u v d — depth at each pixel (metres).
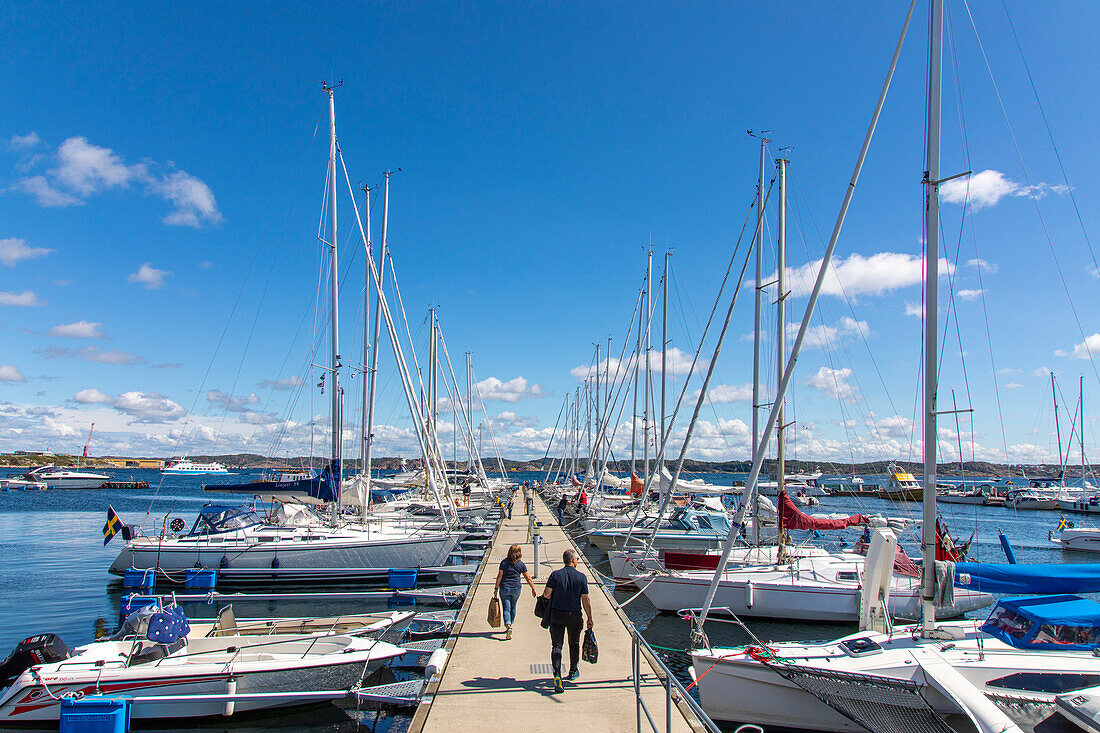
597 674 8.59
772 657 9.66
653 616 16.69
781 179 18.30
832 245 11.02
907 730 8.45
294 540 20.88
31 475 88.12
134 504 61.47
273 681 10.01
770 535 23.77
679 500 32.16
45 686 9.41
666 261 32.59
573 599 8.23
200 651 10.63
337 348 22.75
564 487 55.53
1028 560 32.31
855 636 10.25
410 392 25.94
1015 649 9.39
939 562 9.77
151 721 9.62
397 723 10.47
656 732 6.55
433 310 49.03
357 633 12.45
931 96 9.75
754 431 18.27
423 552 21.61
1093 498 59.28
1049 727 7.82
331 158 23.16
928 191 9.64
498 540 24.34
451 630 10.93
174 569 20.20
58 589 20.33
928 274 9.58
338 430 22.67
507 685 8.17
